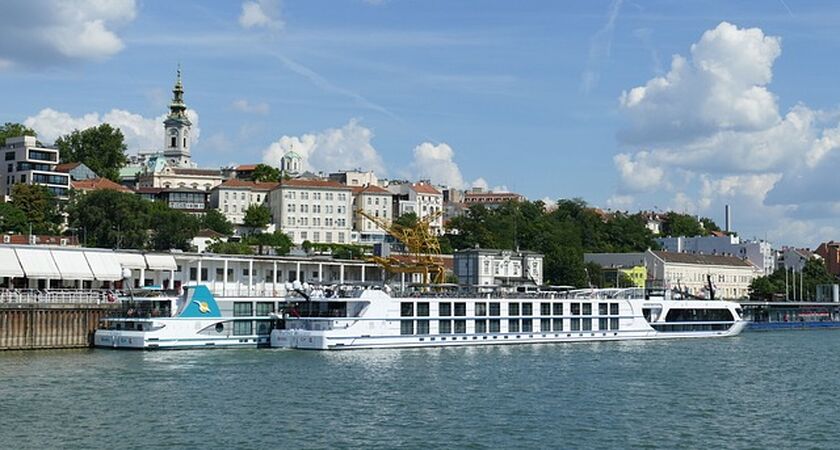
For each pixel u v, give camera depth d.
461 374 92.00
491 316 123.12
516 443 61.47
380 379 87.06
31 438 60.03
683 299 151.38
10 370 87.25
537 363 103.00
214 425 64.88
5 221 193.50
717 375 96.94
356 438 62.06
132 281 132.25
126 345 107.25
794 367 106.88
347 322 111.69
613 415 71.69
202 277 137.75
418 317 116.50
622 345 129.62
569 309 131.12
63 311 107.44
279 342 112.81
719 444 62.66
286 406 72.25
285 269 144.00
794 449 61.53
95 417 66.44
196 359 99.31
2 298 104.94
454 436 63.09
